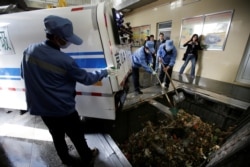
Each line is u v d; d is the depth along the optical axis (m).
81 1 6.98
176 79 4.07
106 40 1.35
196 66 4.55
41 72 1.00
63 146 1.39
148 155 2.08
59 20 0.97
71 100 1.19
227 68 3.77
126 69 2.43
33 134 1.95
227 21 3.56
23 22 1.46
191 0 4.30
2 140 1.86
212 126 2.71
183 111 3.22
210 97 2.75
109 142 1.76
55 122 1.20
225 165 0.96
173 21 5.10
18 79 1.84
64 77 1.09
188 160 1.97
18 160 1.56
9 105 2.12
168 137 2.46
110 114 1.69
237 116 2.39
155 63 3.78
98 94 1.62
